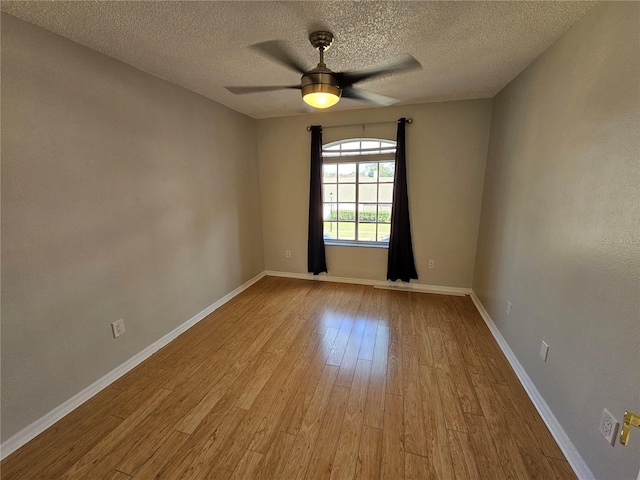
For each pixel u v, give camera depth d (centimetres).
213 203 323
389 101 328
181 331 283
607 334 129
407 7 150
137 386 210
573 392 152
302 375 220
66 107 178
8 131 152
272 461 153
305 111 366
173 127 262
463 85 273
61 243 179
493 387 205
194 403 193
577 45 160
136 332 235
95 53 193
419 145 349
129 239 225
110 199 208
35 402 169
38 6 144
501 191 272
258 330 287
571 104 163
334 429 172
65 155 179
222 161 335
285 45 191
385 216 397
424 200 361
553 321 174
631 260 116
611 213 128
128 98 218
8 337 157
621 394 119
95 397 199
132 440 166
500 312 263
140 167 231
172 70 230
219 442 164
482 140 329
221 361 238
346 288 393
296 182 409
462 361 234
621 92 124
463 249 361
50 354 176
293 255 433
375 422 176
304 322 302
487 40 185
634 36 117
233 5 146
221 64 220
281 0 143
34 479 145
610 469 124
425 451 157
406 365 230
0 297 152
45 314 172
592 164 143
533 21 162
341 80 256
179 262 278
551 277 178
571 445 151
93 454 157
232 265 364
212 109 314
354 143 384
